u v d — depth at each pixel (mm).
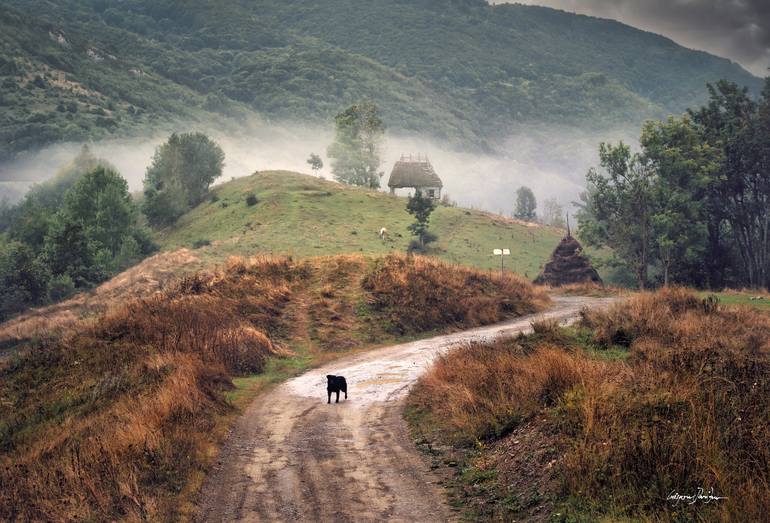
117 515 10055
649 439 9891
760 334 20641
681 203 64125
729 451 9547
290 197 106625
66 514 9914
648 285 70438
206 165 124750
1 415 18812
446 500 10391
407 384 19906
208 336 24328
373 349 28219
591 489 9453
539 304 37938
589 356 18016
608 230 71375
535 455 11180
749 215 65875
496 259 87688
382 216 101500
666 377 12688
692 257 64438
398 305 32938
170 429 13977
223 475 12086
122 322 26031
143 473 11562
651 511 8672
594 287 50281
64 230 82750
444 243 91688
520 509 9648
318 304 32375
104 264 84312
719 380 12477
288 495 10859
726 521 7938
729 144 64438
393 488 11047
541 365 14680
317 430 15266
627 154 67625
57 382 21297
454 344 26344
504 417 13438
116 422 14500
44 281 77000
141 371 19750
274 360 25656
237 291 31969
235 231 94000
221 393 18594
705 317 23156
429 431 14484
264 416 16984
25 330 55438
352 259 38750
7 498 10688
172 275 67500
